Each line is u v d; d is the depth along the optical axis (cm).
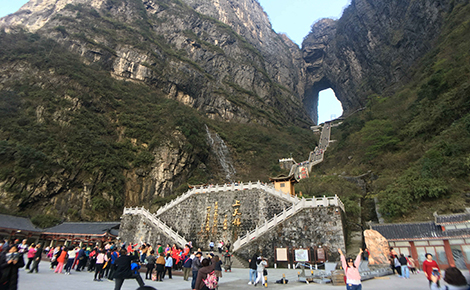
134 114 6981
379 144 4253
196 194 3372
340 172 4694
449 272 522
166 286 1243
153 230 3155
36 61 6400
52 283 1149
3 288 770
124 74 8756
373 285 1267
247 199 3091
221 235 2998
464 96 3294
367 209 3284
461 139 2891
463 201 2425
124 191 5478
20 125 5041
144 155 6106
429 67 5641
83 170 5044
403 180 3000
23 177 4253
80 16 9494
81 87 6519
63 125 5534
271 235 2562
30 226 3591
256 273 1393
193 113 8694
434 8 7719
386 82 10119
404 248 2138
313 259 2317
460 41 4875
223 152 7988
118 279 904
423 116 3919
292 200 2850
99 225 3625
